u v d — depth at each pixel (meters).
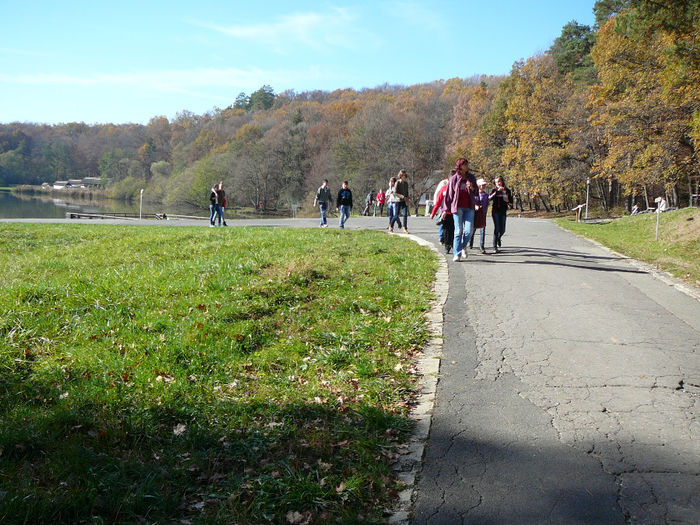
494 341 6.62
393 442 4.33
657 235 17.70
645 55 32.28
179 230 17.02
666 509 3.45
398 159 72.81
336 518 3.39
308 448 4.16
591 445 4.25
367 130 79.00
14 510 3.22
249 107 170.38
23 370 5.52
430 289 8.98
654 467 3.93
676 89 22.88
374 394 5.11
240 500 3.55
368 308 7.61
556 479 3.81
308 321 7.11
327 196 21.02
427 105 90.06
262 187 92.44
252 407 4.85
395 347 6.34
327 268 9.53
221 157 94.69
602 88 36.16
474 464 4.01
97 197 121.31
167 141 137.00
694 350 6.33
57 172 142.25
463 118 76.00
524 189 54.06
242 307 7.32
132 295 7.93
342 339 6.45
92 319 7.00
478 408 4.89
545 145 49.75
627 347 6.41
